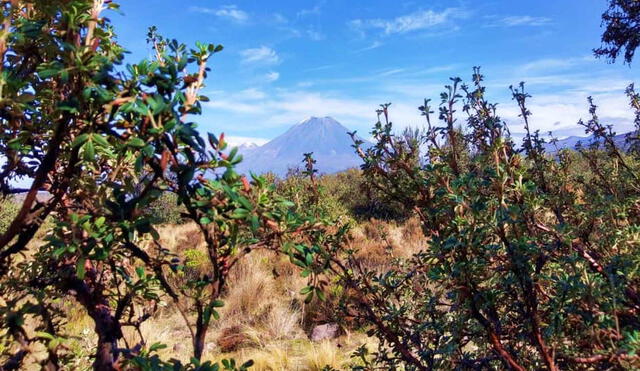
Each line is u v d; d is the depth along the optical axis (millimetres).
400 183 1777
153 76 837
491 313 1457
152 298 1166
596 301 1163
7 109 908
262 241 1054
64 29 875
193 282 1038
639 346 1044
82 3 829
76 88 861
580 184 2234
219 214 934
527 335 1441
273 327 6160
